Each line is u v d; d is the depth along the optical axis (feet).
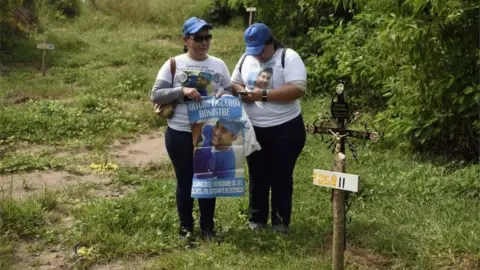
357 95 29.07
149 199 17.94
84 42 50.72
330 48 31.96
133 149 25.13
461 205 16.75
